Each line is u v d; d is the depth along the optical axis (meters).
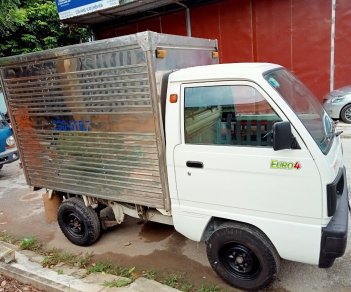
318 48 9.62
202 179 3.09
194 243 4.23
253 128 2.82
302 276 3.36
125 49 3.12
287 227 2.80
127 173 3.55
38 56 3.74
